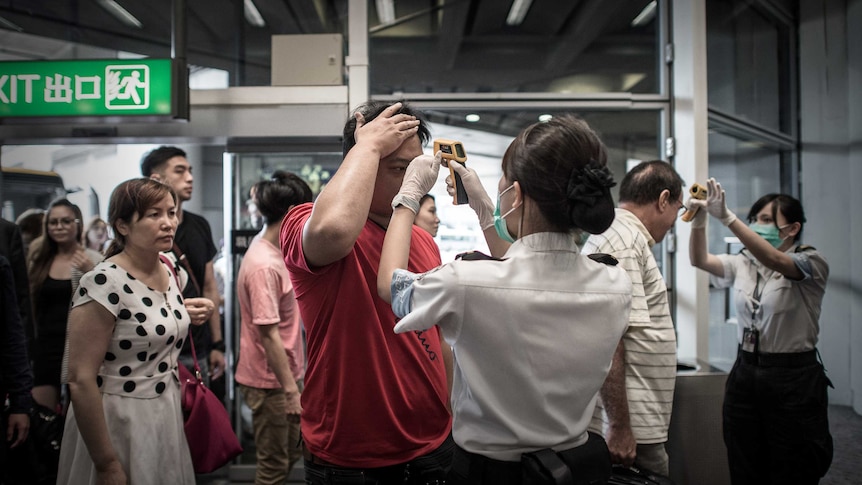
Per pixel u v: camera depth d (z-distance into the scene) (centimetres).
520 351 103
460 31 389
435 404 136
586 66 391
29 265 317
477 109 387
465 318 102
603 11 394
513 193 112
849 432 396
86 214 453
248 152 355
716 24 399
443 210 382
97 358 163
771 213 274
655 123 392
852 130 450
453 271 103
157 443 172
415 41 388
